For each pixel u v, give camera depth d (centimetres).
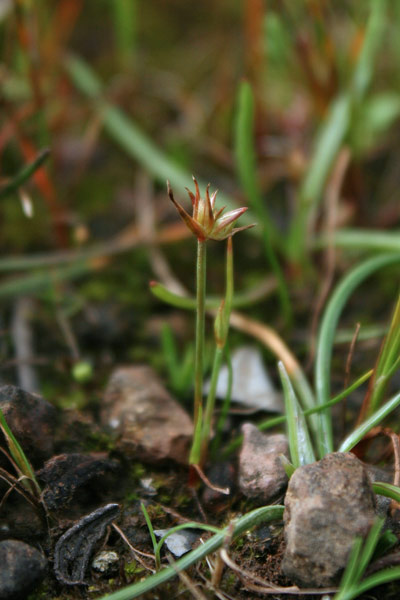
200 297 16
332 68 21
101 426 18
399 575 15
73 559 17
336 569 16
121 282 21
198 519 17
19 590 16
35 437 17
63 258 20
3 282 21
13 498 17
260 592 16
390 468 18
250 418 19
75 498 17
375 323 21
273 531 17
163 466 18
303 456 17
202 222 16
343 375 20
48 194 21
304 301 21
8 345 20
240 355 20
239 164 20
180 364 20
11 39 21
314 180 21
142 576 17
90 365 20
